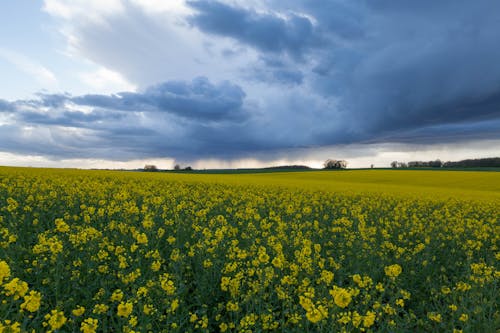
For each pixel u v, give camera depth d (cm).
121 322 531
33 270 713
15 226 1009
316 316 444
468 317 614
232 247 881
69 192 1652
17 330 367
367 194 2627
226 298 691
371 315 483
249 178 4800
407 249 1098
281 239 1015
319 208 1877
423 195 2775
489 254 1097
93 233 824
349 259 927
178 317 596
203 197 1934
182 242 1015
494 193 3522
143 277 711
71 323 527
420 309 724
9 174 2608
